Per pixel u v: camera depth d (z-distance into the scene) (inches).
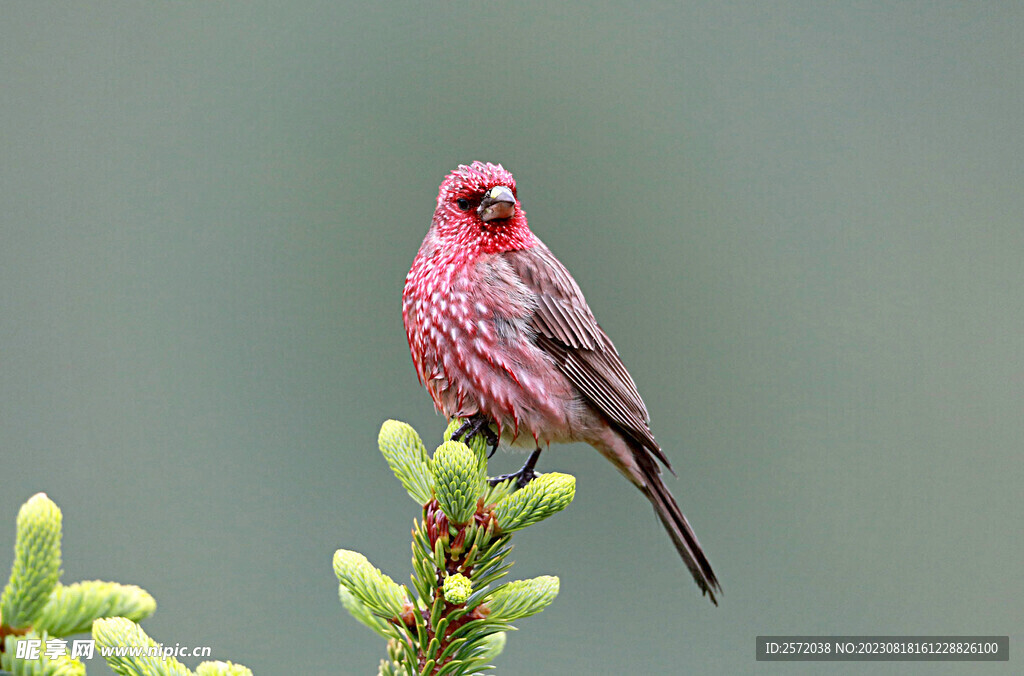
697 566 405.7
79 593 156.9
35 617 153.3
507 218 369.4
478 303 361.7
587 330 387.2
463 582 213.0
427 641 219.9
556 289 378.9
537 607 225.0
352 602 229.3
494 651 229.8
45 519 152.7
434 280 364.5
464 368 363.9
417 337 371.9
